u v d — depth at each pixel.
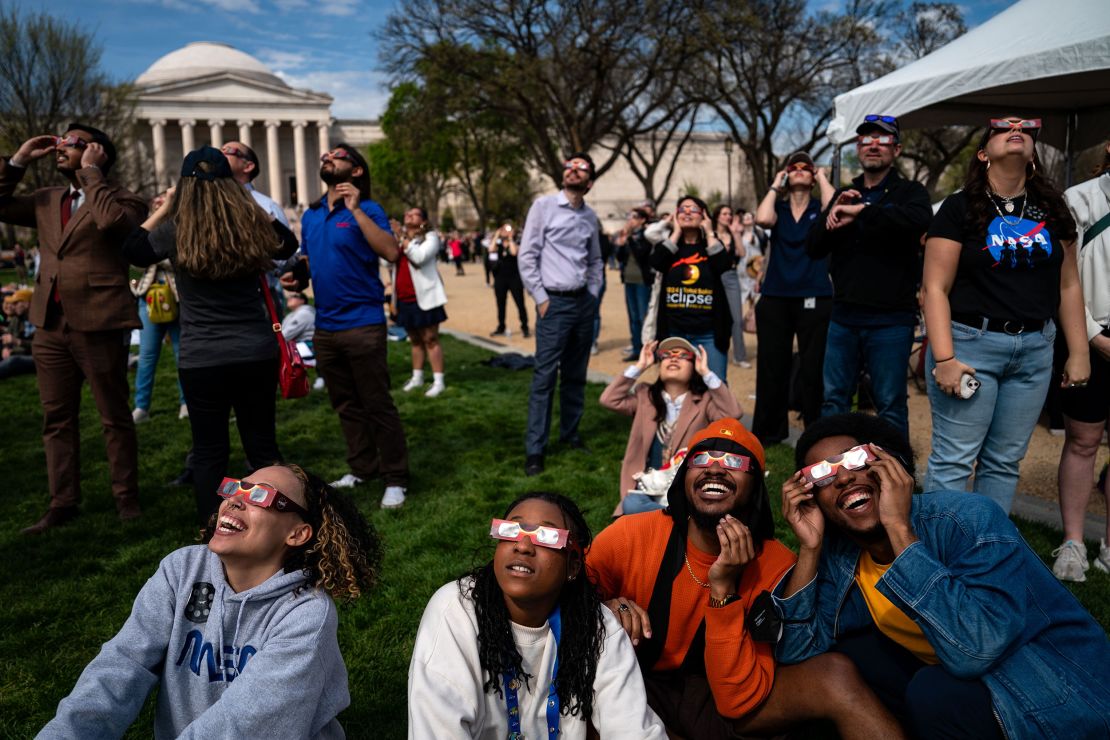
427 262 7.84
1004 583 2.08
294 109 73.88
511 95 27.42
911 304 4.43
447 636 2.13
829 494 2.24
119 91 33.38
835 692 2.27
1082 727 2.01
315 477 2.26
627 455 4.33
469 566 3.93
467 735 2.04
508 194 56.44
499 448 6.09
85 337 4.34
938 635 2.08
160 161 70.19
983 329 3.22
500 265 12.52
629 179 70.88
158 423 6.97
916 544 2.13
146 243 3.77
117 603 3.61
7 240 42.81
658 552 2.62
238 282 3.83
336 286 4.71
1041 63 5.29
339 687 2.14
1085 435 3.65
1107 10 5.12
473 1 26.48
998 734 2.09
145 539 4.35
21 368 9.54
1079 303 3.35
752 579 2.56
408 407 7.56
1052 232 3.19
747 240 11.47
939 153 31.12
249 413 4.06
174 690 2.06
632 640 2.47
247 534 2.06
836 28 28.50
